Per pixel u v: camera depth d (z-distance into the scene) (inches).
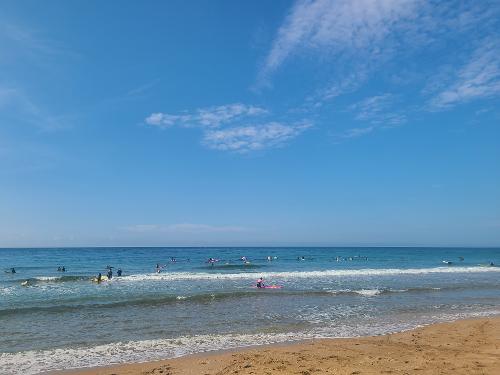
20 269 1993.1
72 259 2933.1
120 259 2940.5
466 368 367.9
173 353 466.9
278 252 4623.5
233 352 470.3
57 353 465.1
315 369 372.5
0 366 418.9
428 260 3095.5
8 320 648.4
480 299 911.0
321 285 1169.4
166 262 2576.3
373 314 713.6
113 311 724.0
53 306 756.6
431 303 841.5
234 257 3331.7
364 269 1987.0
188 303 810.8
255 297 892.6
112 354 462.3
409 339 518.9
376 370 366.0
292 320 657.0
